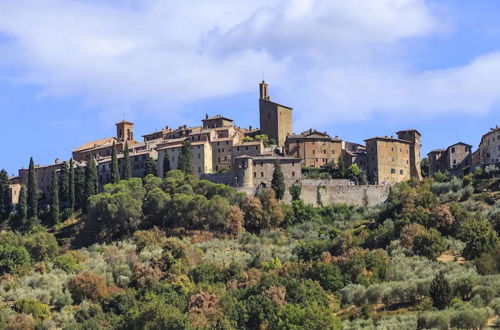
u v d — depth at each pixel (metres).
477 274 150.50
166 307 144.38
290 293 151.62
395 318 130.88
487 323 122.50
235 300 150.62
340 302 150.38
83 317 156.75
